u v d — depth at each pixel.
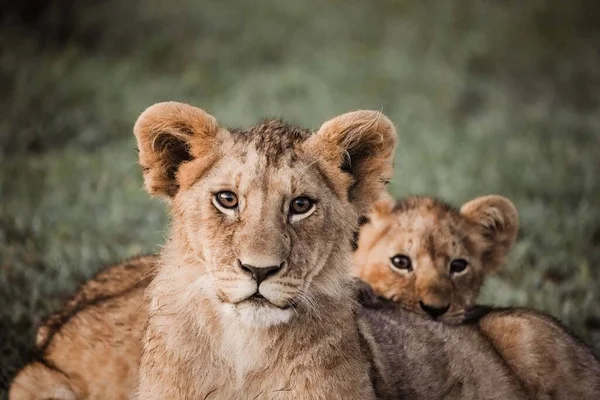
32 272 12.91
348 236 7.98
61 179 17.58
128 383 9.62
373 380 8.32
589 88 29.16
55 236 14.69
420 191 18.30
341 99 25.75
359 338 8.40
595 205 17.81
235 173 7.56
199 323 7.73
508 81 29.67
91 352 9.76
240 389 7.77
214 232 7.53
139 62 27.33
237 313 7.42
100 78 24.88
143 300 9.42
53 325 10.23
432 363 9.24
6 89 22.58
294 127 8.16
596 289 13.64
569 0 36.34
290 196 7.56
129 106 23.14
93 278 10.66
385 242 11.41
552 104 27.20
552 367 9.85
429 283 11.01
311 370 7.72
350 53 30.66
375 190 8.23
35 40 26.52
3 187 16.83
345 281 7.93
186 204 7.75
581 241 15.91
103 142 20.70
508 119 24.94
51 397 9.64
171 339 7.77
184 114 7.82
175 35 30.56
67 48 26.47
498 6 36.41
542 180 19.52
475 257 11.69
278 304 7.39
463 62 30.72
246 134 7.85
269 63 29.69
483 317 10.31
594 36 34.22
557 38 33.56
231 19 33.41
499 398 9.57
